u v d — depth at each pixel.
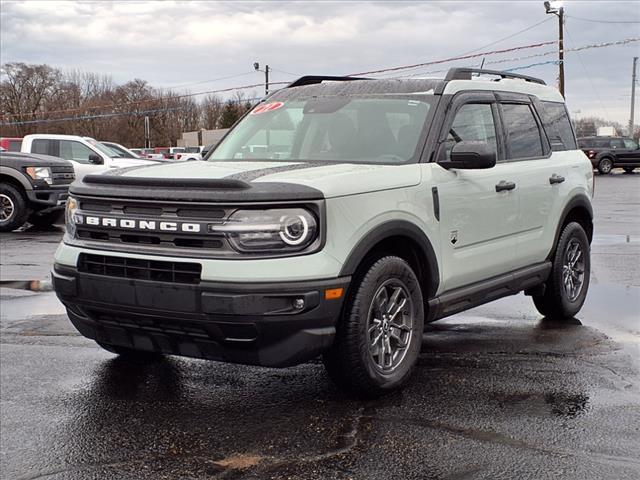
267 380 4.74
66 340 5.80
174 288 3.88
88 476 3.38
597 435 3.76
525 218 5.67
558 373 4.84
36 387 4.65
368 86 5.50
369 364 4.18
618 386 4.56
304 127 5.32
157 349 4.25
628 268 9.06
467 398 4.34
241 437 3.79
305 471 3.37
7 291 7.86
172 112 81.75
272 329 3.82
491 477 3.28
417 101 5.12
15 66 80.19
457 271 4.92
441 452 3.55
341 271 3.95
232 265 3.79
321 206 3.90
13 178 13.50
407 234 4.41
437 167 4.79
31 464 3.52
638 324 6.26
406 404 4.25
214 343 3.96
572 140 6.75
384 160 4.79
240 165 4.77
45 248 11.31
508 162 5.63
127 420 4.07
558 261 6.18
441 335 5.90
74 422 4.05
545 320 6.43
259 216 3.83
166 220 3.97
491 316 6.59
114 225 4.14
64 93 81.50
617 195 22.42
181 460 3.53
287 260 3.81
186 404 4.31
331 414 4.10
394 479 3.27
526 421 3.96
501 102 5.75
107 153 16.98
